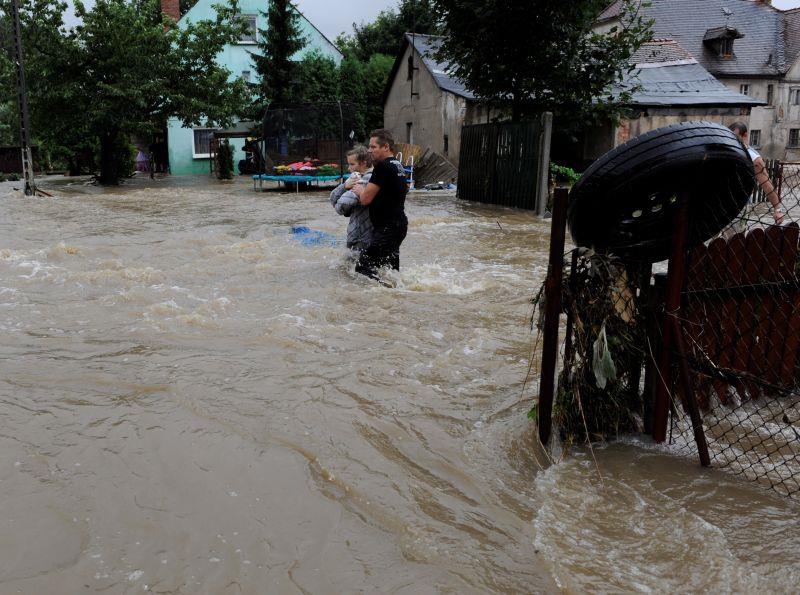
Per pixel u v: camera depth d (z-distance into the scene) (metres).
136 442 3.11
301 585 2.14
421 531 2.44
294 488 2.72
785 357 3.53
